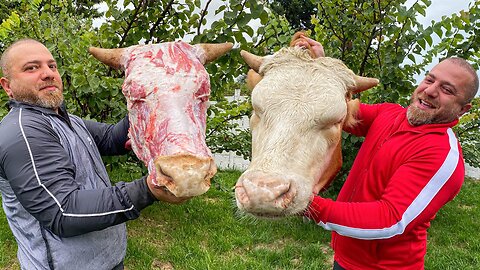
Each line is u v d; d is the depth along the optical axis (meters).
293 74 2.15
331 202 2.19
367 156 2.61
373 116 2.80
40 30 5.07
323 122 2.03
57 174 2.00
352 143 5.50
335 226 2.19
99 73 4.58
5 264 4.42
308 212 2.13
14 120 2.09
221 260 4.79
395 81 5.36
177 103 1.82
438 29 5.11
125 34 4.90
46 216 1.96
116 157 5.01
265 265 4.71
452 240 5.70
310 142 2.01
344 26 5.83
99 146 2.67
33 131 2.05
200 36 4.24
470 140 7.09
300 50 2.31
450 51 5.41
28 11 5.55
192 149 1.67
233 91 6.75
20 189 1.98
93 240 2.28
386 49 5.45
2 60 2.23
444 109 2.36
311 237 5.45
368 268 2.59
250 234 5.47
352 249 2.63
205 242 5.28
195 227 5.61
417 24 5.14
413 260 2.57
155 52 1.97
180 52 1.99
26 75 2.18
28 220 2.21
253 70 2.43
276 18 5.32
